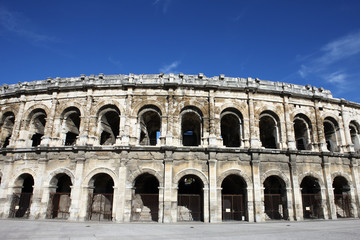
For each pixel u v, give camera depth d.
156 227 27.09
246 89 37.84
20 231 23.23
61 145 37.03
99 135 37.06
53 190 35.03
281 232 23.28
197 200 38.59
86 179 33.78
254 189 33.81
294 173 35.84
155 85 36.69
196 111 37.09
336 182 41.75
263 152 35.47
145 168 33.62
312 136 39.69
